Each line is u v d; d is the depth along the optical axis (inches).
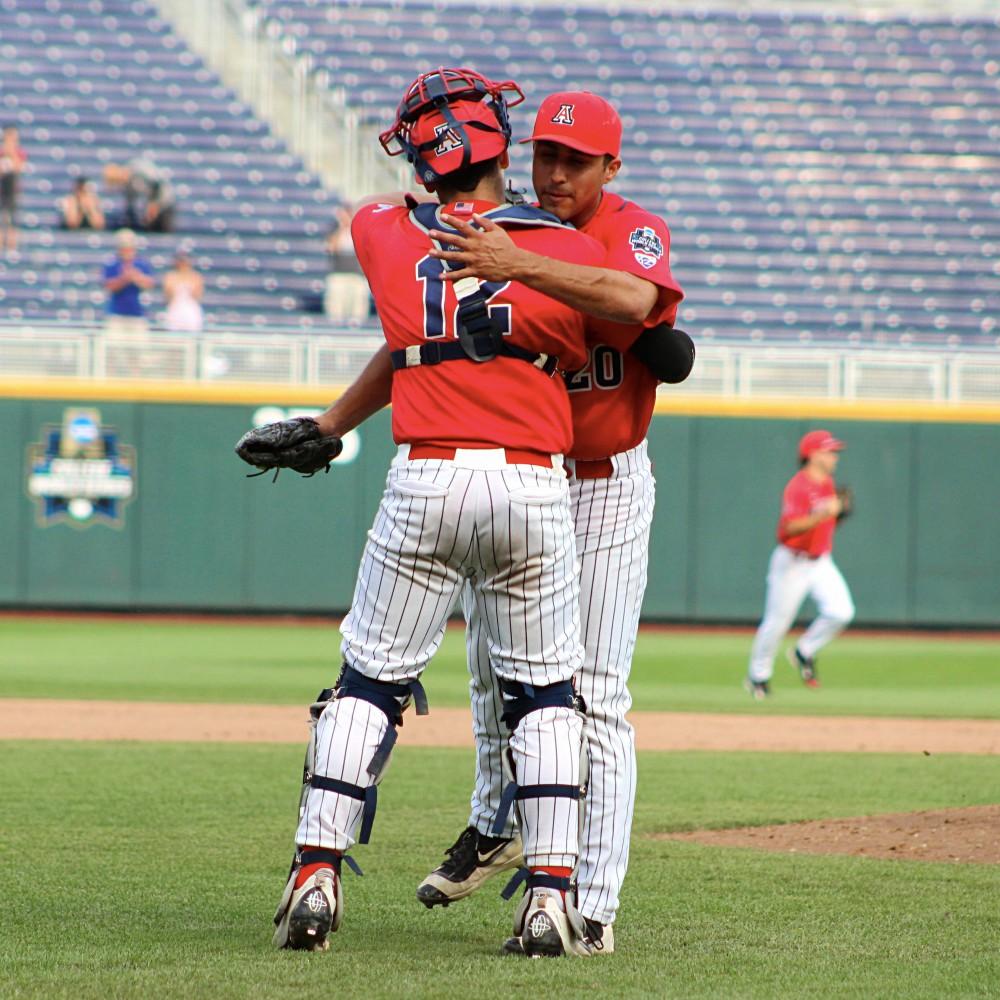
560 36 3954.2
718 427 2603.3
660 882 703.7
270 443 601.6
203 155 3442.4
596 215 557.0
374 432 2578.7
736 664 2094.0
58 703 1505.9
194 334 2556.6
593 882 565.3
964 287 3221.0
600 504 576.1
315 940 534.3
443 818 899.4
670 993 477.4
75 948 541.6
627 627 582.6
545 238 522.9
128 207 3159.5
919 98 3823.8
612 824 571.5
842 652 2319.1
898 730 1424.7
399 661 537.3
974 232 3412.9
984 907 644.7
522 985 483.5
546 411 528.1
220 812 902.4
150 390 2549.2
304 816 535.8
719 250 3289.9
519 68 3811.5
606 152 544.1
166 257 3107.8
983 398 2630.4
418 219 537.3
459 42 3887.8
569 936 535.2
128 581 2556.6
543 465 530.0
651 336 546.6
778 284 3186.5
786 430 2605.8
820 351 2613.2
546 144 545.0
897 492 2620.6
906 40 4042.8
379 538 534.9
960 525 2623.0
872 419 2613.2
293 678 1760.6
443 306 520.1
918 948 560.7
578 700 553.6
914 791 1039.0
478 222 501.4
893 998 478.0
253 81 3659.0
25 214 3176.7
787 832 857.5
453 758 1180.5
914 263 3292.3
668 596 2610.7
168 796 965.2
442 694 1651.1
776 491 2608.3
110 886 676.7
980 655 2289.6
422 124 534.0
